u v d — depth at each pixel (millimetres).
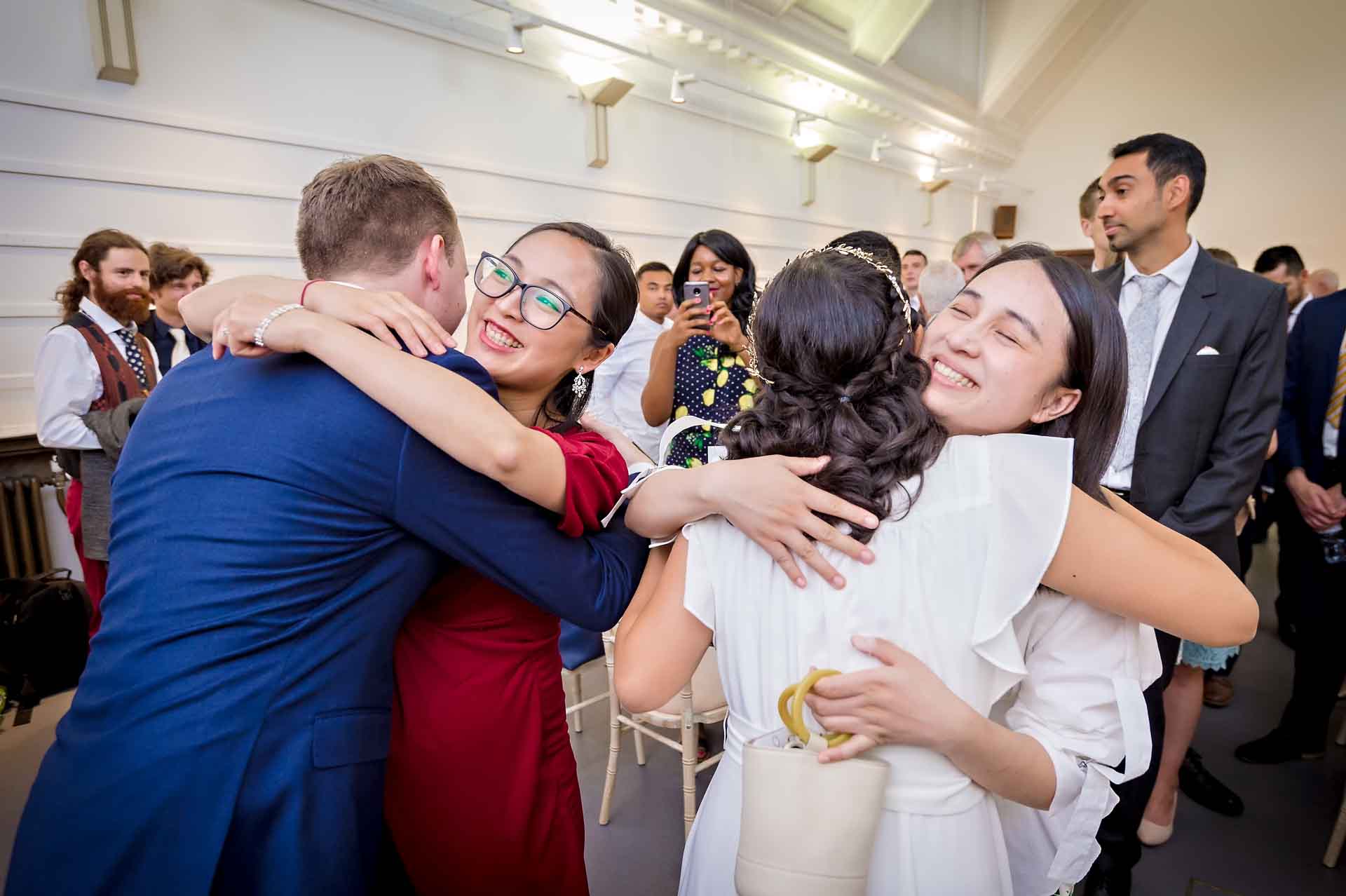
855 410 798
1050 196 9789
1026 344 814
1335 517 2330
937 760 794
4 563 3027
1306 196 8062
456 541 840
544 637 1053
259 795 758
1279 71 8086
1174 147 1856
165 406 859
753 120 6180
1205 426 1860
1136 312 1996
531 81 4414
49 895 726
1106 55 9141
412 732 978
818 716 750
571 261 1036
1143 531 831
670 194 5480
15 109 2693
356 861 834
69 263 2930
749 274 2803
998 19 8711
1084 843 819
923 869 773
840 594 778
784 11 5902
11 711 2836
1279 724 2660
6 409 2908
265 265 3400
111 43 2801
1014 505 752
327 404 787
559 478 874
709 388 2641
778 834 710
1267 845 2094
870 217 7926
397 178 964
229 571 760
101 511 2686
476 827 997
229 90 3184
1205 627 752
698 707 1961
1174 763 2078
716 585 852
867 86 7102
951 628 768
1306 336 2453
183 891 723
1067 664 843
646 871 1995
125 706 754
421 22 3793
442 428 765
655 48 5184
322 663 806
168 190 3096
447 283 1010
